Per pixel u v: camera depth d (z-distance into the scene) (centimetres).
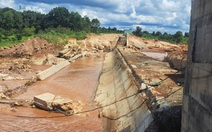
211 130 1191
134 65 4553
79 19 13700
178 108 2086
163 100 2302
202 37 1406
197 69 1450
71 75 6100
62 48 9138
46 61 7706
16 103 3691
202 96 1334
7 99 3922
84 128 2980
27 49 7875
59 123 3117
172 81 3103
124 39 11669
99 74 6334
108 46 11862
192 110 1504
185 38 13850
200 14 1455
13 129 2905
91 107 3756
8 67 6359
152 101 2425
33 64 7450
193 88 1506
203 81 1331
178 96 2433
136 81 3441
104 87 4925
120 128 2797
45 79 5531
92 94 4481
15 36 9781
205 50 1343
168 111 2064
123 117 2980
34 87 4806
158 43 12362
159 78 3294
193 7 1620
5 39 9338
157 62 4953
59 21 13400
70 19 13525
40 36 8919
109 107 3584
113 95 4034
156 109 2164
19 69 6328
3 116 3278
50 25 13250
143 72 3778
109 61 8238
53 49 8800
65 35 10881
